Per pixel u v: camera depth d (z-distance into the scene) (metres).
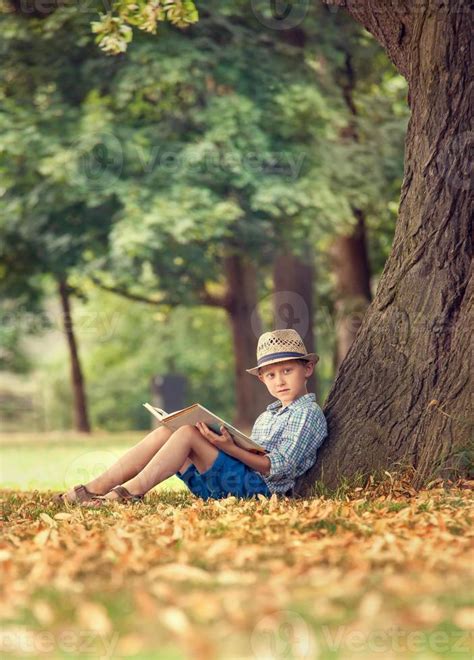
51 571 4.20
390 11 7.40
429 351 7.15
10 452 20.89
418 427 7.08
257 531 5.19
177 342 45.09
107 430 46.47
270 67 17.62
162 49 17.11
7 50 17.50
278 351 7.34
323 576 3.95
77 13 16.25
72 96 18.33
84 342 46.94
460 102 7.21
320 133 18.09
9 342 41.16
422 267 7.29
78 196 18.58
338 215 18.28
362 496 6.75
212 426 6.98
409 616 3.29
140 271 21.92
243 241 20.28
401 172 18.72
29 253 22.17
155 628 3.21
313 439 7.16
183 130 18.45
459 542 4.84
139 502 6.86
